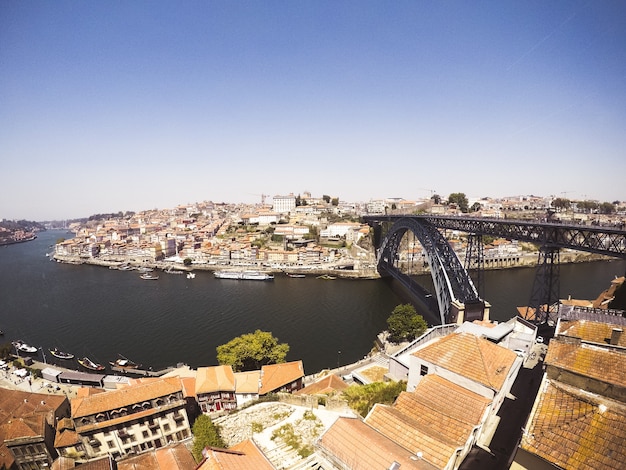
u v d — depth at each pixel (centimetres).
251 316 9581
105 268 18475
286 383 4894
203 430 3316
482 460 2341
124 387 4259
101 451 3966
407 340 7031
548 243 5088
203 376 4966
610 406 2067
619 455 1662
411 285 11144
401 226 10956
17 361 7112
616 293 7262
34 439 4119
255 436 3203
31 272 17650
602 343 2919
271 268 16588
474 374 2808
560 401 2088
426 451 2011
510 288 11712
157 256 19988
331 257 17538
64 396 5144
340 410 3481
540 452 1817
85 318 9850
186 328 8781
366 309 10138
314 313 9794
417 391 2792
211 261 18425
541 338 4597
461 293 7069
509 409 3028
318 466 2228
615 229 4097
